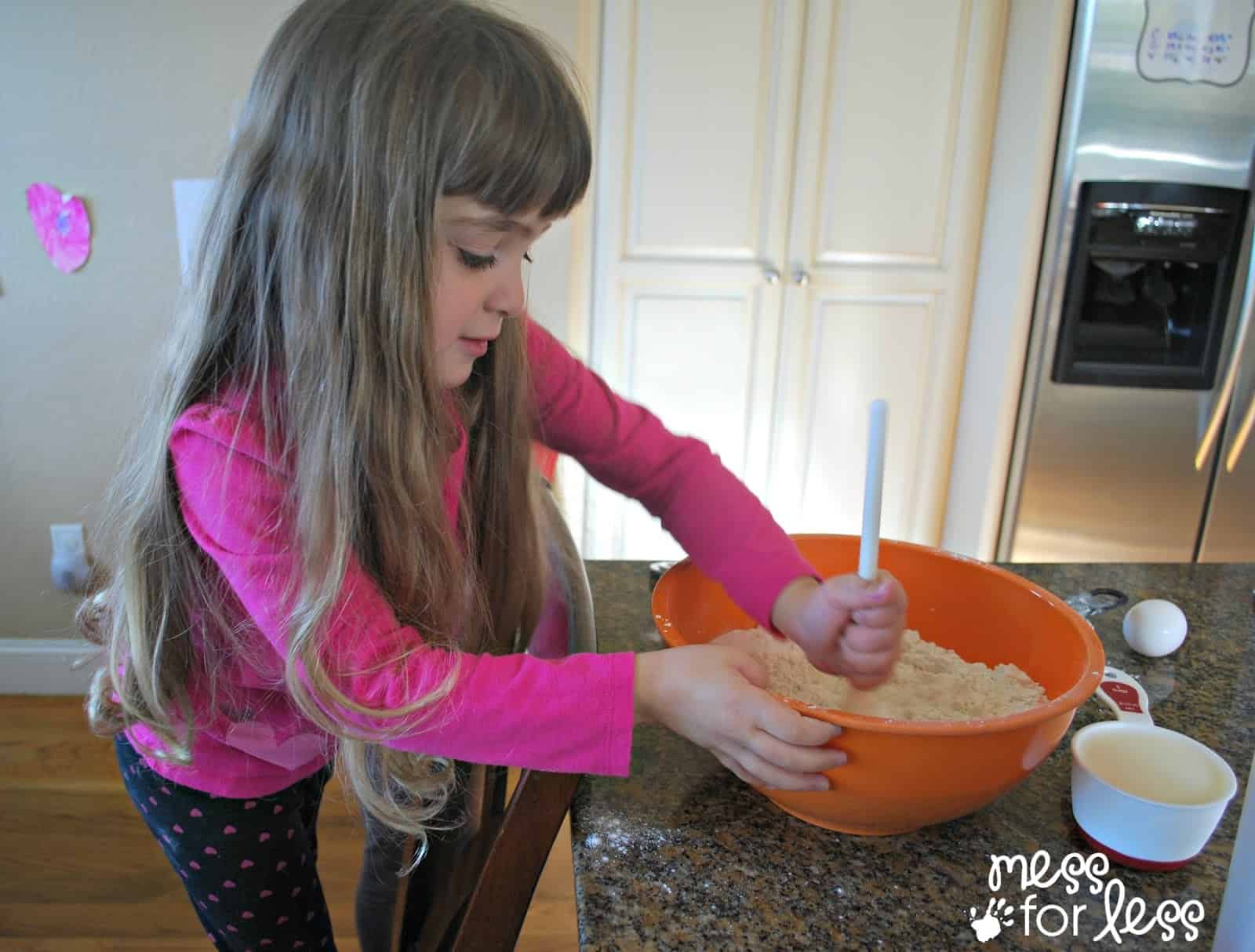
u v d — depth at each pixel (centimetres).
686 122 224
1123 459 236
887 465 254
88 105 196
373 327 61
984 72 228
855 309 241
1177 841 56
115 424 211
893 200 235
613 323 235
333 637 60
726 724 56
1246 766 68
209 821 87
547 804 61
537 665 61
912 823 58
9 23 191
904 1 222
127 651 75
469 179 59
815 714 54
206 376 66
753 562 79
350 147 58
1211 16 210
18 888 160
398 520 66
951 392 250
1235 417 232
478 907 59
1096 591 98
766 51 221
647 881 55
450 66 59
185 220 197
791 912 53
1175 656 86
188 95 196
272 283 63
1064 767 68
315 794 99
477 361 86
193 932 151
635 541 253
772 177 229
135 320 206
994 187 233
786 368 242
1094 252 222
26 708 214
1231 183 219
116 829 174
